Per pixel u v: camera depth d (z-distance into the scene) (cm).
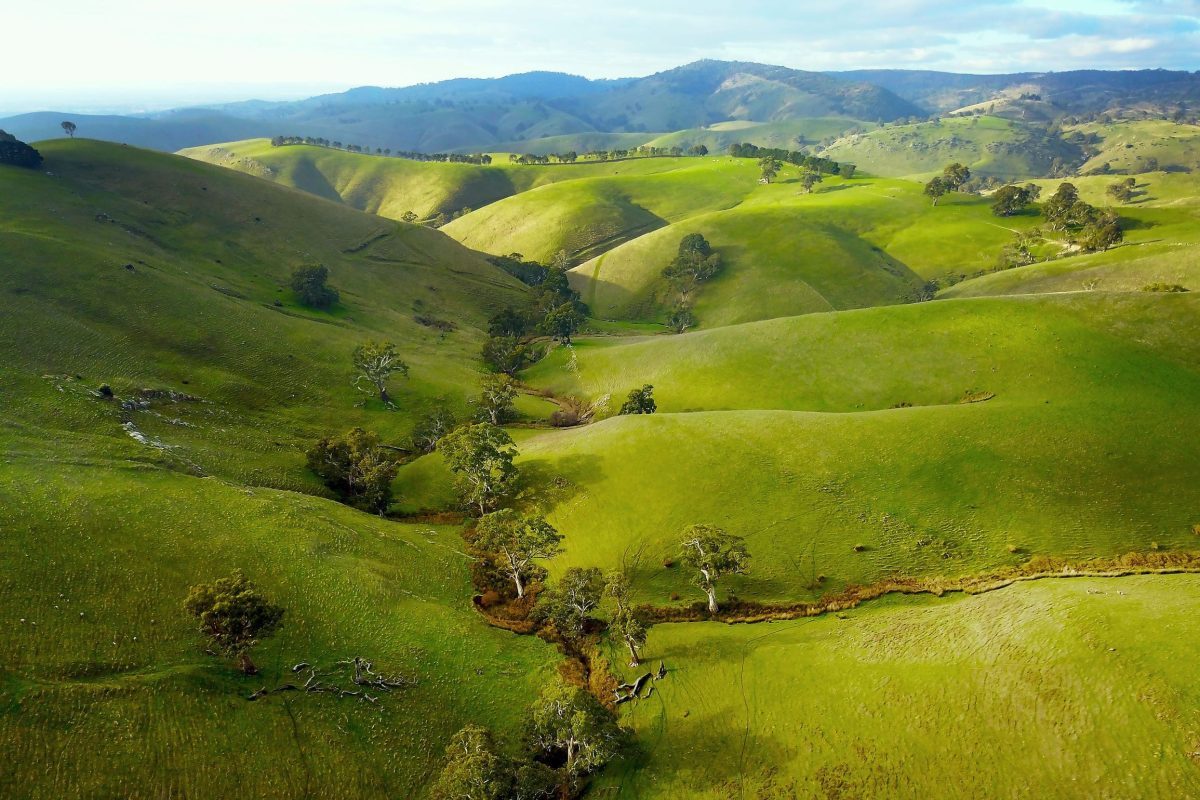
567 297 19412
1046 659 4009
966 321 10350
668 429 8106
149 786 3569
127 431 7431
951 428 7344
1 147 15075
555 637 5603
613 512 7006
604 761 4191
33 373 8025
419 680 4803
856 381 10212
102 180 16675
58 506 5391
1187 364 8112
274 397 10319
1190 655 3688
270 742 4028
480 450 7494
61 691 3853
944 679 4178
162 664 4312
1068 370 8588
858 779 3738
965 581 5416
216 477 7062
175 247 15362
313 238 18900
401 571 6109
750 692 4666
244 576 5253
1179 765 3158
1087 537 5644
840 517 6372
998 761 3544
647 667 5112
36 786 3369
